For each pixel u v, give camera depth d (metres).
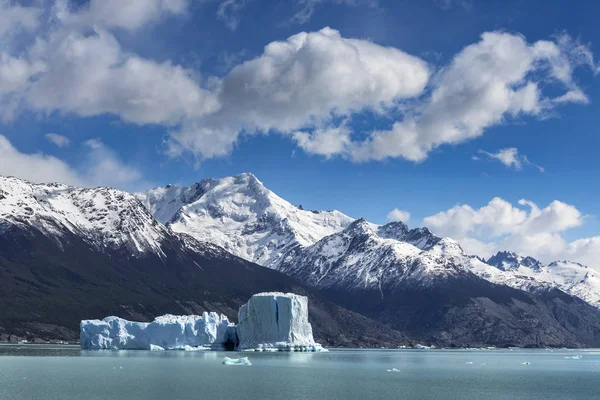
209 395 137.00
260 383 158.00
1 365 199.62
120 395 135.12
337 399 135.12
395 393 147.00
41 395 134.50
